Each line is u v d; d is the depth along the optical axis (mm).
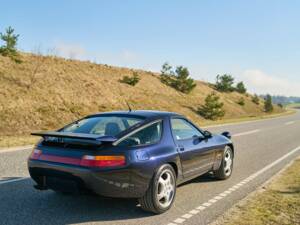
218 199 6062
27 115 19047
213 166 6992
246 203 5691
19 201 5582
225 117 43344
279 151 12477
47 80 26047
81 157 4691
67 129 5590
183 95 44719
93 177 4566
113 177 4648
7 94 20438
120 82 37094
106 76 36438
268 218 4918
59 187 4941
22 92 21828
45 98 22641
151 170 4965
